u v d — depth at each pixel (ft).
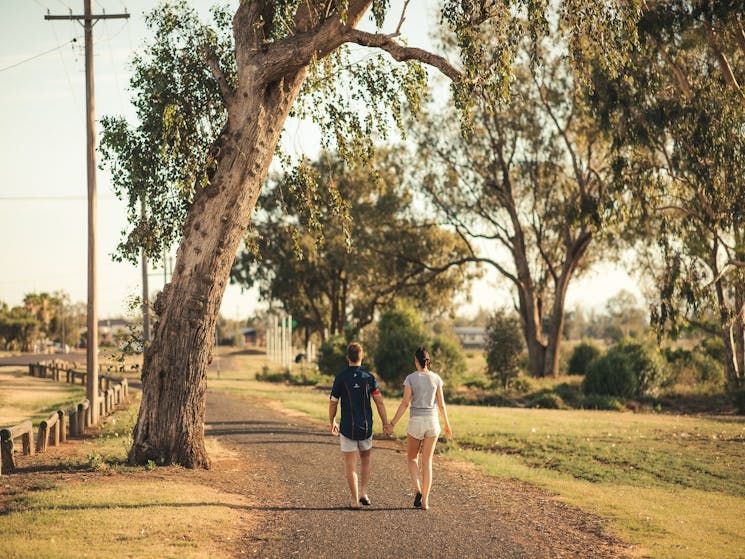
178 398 36.22
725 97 83.82
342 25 35.96
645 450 50.37
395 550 22.36
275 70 35.53
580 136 120.67
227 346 493.36
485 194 145.89
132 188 40.42
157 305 36.52
